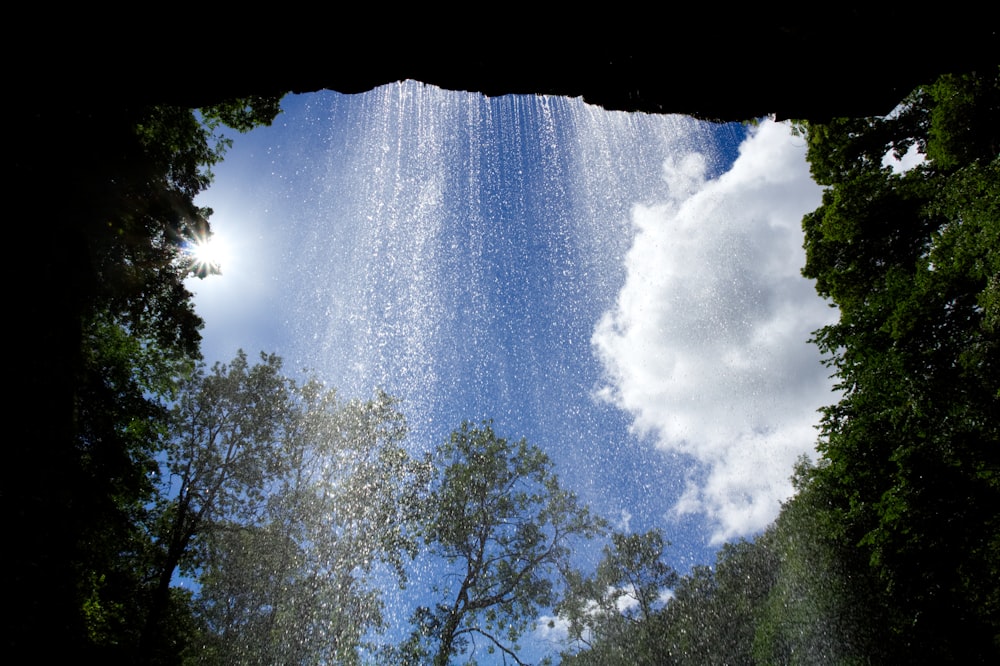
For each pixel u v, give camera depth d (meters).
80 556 9.73
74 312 6.77
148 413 15.42
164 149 13.16
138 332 15.73
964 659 14.26
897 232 17.89
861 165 18.59
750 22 4.94
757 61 5.21
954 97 13.10
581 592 27.58
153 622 16.97
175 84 5.20
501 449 24.89
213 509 20.98
